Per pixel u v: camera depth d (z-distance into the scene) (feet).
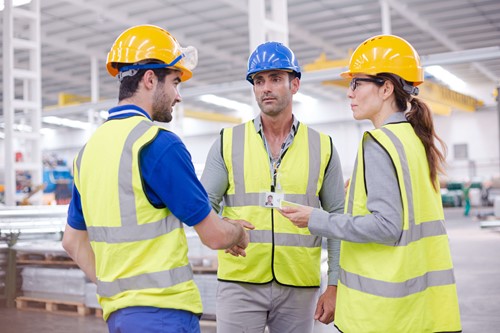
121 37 5.91
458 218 62.80
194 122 104.83
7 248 19.89
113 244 5.52
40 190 29.94
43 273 19.77
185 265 5.63
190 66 6.09
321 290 16.57
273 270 7.61
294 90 7.75
